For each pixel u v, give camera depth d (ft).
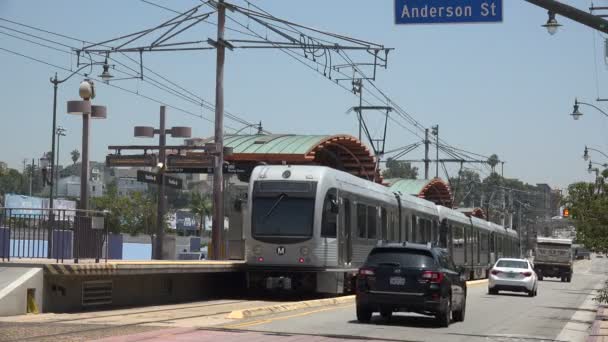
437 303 82.23
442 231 202.69
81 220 88.94
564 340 78.74
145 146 157.48
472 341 72.90
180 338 64.54
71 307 87.81
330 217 121.70
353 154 198.29
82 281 89.56
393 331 77.87
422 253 83.87
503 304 132.87
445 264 86.74
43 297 83.05
